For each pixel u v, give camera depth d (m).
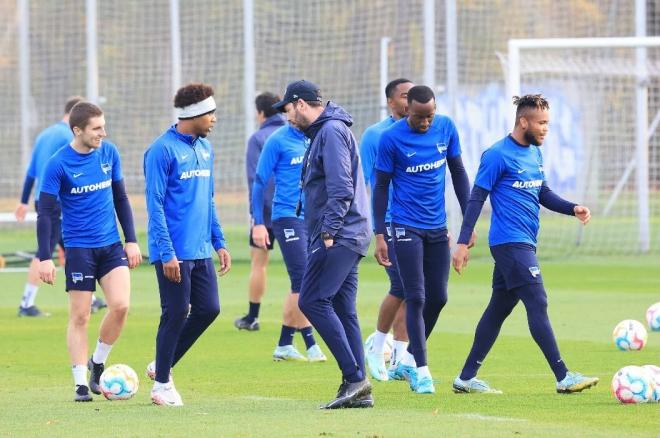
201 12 93.94
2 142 94.88
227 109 94.00
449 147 35.59
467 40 92.12
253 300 50.44
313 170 30.77
